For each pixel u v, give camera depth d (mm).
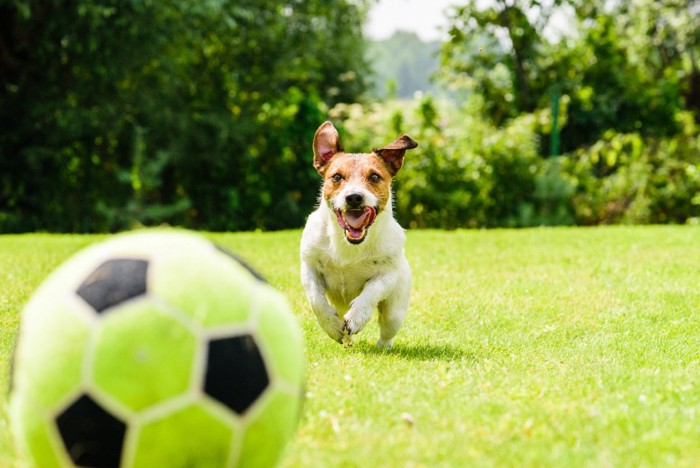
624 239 13367
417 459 3018
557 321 6676
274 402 2574
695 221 19281
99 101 19438
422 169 19031
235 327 2516
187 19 19391
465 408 3764
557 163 19438
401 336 6148
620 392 4117
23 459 2951
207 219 21609
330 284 5574
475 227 19188
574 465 2959
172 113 20422
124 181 19578
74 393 2385
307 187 21578
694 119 28141
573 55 24234
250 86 23125
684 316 6867
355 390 4117
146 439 2373
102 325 2398
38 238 14078
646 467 2945
